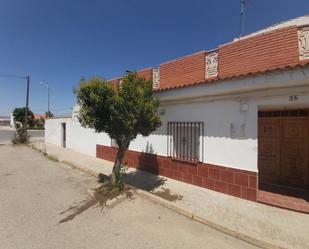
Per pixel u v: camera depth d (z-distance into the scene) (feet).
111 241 13.29
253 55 19.03
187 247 12.73
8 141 85.87
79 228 14.89
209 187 22.24
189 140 24.31
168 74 27.17
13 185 25.32
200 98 23.00
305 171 21.71
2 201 20.03
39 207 18.60
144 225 15.33
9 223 15.64
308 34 16.22
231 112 20.44
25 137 77.20
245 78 17.30
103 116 20.13
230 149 20.52
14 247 12.64
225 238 13.80
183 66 25.30
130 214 17.03
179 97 23.54
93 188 23.63
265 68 18.17
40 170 33.47
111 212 17.44
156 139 28.32
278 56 17.51
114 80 31.45
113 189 21.01
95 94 18.79
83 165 35.65
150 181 25.29
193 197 20.18
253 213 16.76
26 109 78.64
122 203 19.02
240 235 13.76
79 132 52.24
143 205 18.66
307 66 14.24
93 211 17.66
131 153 32.22
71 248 12.55
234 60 20.39
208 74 22.68
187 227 15.10
